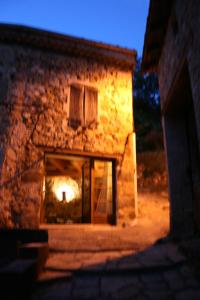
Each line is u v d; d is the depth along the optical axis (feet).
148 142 55.36
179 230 17.92
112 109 28.58
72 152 25.41
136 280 10.89
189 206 18.43
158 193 37.60
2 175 22.27
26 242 13.80
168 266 12.10
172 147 19.90
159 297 9.09
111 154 27.09
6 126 23.56
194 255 11.88
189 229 17.88
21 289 8.61
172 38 17.61
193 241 14.65
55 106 25.86
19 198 22.33
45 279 10.77
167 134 20.29
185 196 18.69
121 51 30.12
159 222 24.70
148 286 10.17
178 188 18.88
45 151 24.41
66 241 17.78
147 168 45.70
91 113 27.37
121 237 19.30
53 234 20.44
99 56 29.12
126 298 9.16
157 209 29.76
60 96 26.37
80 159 27.81
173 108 20.20
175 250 14.73
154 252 14.74
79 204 36.19
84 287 10.33
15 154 23.17
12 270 8.90
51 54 27.27
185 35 14.33
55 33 26.96
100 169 28.45
